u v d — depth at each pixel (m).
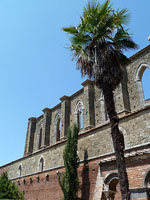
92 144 20.45
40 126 44.94
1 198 20.98
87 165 19.92
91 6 14.98
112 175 16.75
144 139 15.96
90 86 33.88
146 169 14.33
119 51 14.82
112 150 18.16
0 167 40.53
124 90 27.97
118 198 20.84
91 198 18.30
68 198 18.80
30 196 27.52
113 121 12.45
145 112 16.69
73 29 15.38
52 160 26.02
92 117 31.70
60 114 40.12
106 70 13.59
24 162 33.06
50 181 24.81
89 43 14.99
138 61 28.30
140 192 14.05
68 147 21.25
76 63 15.23
